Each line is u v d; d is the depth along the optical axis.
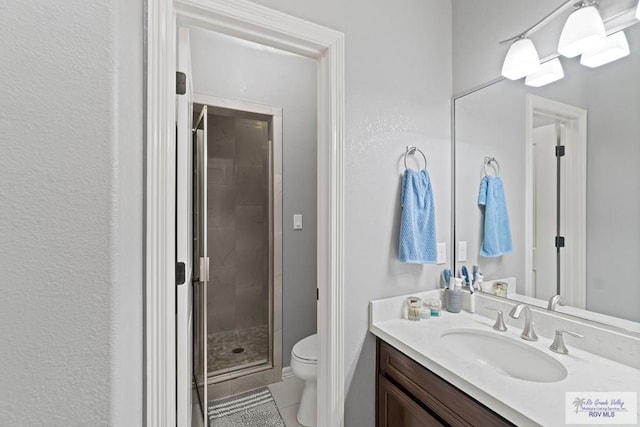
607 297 1.11
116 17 0.32
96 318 0.31
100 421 0.32
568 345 1.19
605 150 1.12
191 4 1.02
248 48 2.18
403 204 1.48
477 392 0.92
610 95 1.10
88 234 0.31
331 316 1.34
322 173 1.36
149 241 0.95
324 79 1.33
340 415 1.35
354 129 1.39
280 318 2.31
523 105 1.37
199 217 1.76
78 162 0.31
